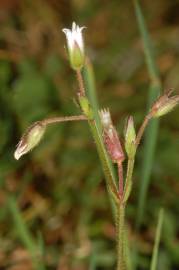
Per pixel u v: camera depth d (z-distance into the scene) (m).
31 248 0.17
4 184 0.21
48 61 0.26
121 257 0.13
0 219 0.20
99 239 0.20
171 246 0.19
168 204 0.20
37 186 0.22
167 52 0.27
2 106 0.22
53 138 0.22
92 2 0.29
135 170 0.21
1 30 0.27
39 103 0.23
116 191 0.13
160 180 0.21
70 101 0.23
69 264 0.19
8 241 0.20
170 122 0.23
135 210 0.20
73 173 0.22
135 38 0.27
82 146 0.22
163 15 0.28
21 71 0.24
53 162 0.22
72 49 0.12
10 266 0.19
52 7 0.28
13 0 0.28
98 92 0.25
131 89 0.25
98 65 0.26
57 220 0.21
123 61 0.26
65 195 0.21
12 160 0.22
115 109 0.24
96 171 0.21
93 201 0.21
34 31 0.27
